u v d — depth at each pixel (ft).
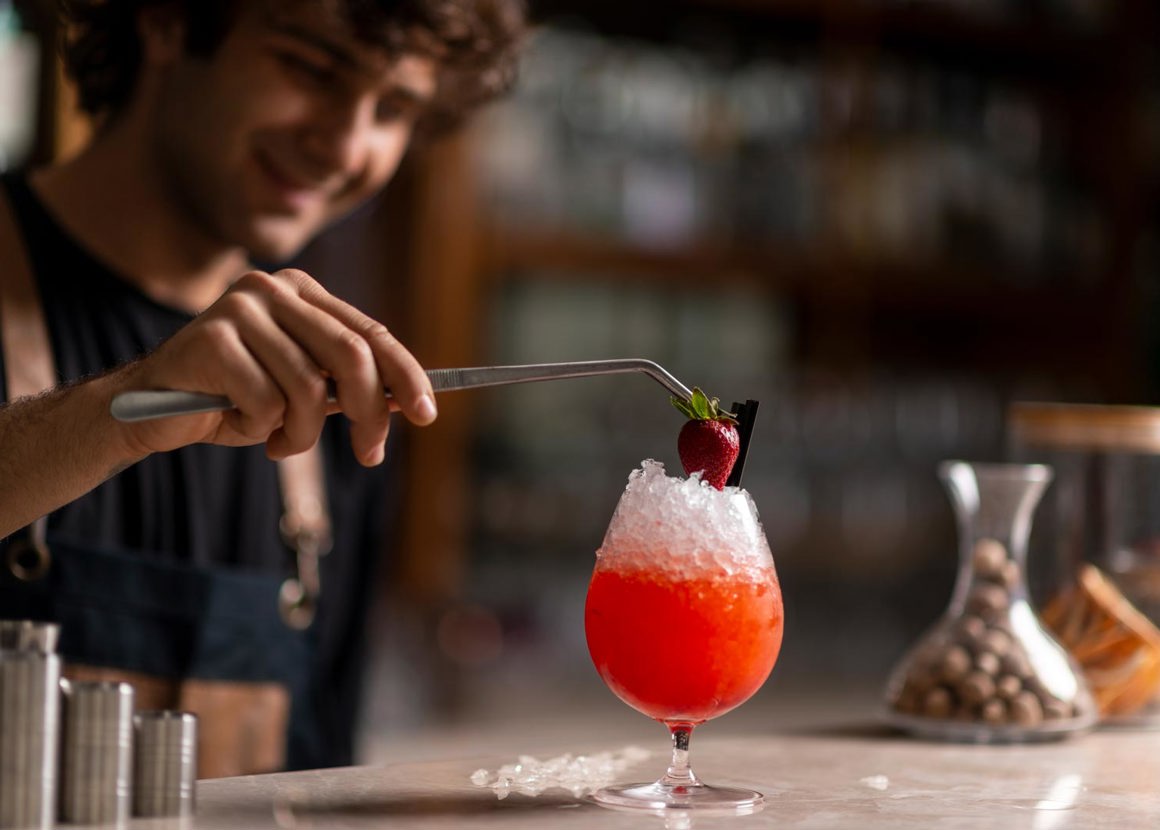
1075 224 9.46
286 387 2.99
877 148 8.68
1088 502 4.21
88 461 3.28
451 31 4.58
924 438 8.66
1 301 4.46
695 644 3.02
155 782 2.82
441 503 7.54
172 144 4.58
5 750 2.66
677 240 8.11
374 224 7.49
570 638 7.74
